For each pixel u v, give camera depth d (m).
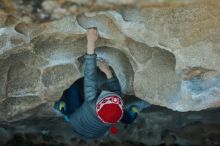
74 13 2.73
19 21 3.06
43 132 4.38
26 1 2.63
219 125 4.32
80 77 3.57
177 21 3.04
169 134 4.41
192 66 3.25
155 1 2.59
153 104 3.86
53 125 4.26
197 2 2.68
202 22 3.02
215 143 4.43
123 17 3.07
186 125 4.35
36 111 3.85
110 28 3.20
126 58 3.48
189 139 4.44
